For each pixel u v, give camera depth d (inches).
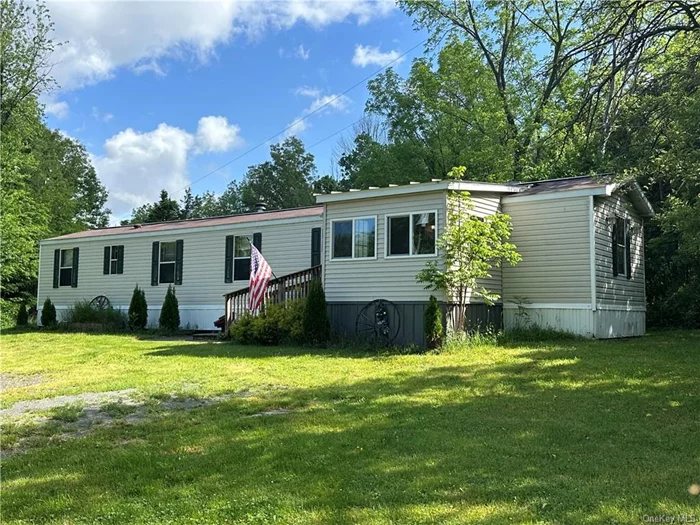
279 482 154.8
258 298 573.0
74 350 526.9
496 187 539.5
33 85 1137.4
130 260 823.7
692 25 391.9
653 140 445.4
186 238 771.4
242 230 723.4
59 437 218.2
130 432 219.1
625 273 601.3
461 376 326.3
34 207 1113.4
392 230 513.0
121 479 162.9
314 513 131.7
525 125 952.3
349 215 537.3
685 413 225.1
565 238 527.8
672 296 709.3
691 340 509.7
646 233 739.4
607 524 120.6
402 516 127.7
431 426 212.5
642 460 167.0
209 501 142.5
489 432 202.1
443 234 477.1
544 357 387.5
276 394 287.9
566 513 126.9
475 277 479.5
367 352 458.9
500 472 157.5
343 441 193.9
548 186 576.1
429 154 1122.0
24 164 1107.3
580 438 192.2
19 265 1039.6
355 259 528.4
